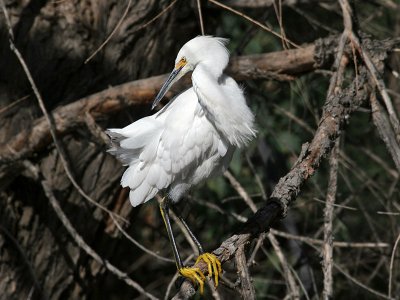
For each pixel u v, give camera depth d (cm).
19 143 915
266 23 1034
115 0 975
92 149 988
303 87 1121
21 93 962
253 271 1259
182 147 796
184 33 1027
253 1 1037
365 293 1132
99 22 980
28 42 958
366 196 1255
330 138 729
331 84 783
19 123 963
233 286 721
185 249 1344
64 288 1034
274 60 884
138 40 995
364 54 785
